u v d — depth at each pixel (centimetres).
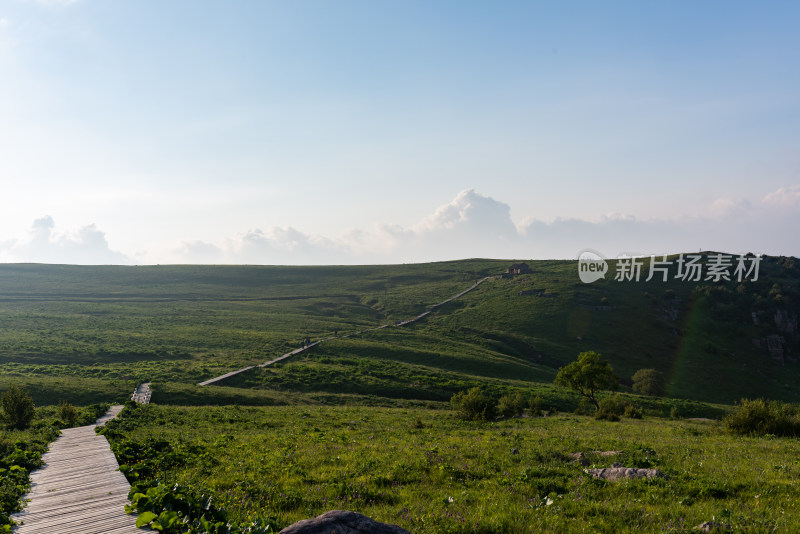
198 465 1598
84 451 1706
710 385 10925
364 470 1524
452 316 14975
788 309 14150
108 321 11662
